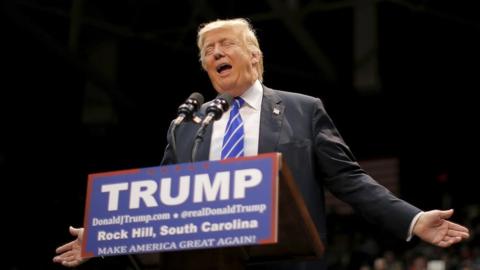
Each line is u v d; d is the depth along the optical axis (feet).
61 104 43.52
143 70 44.37
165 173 7.02
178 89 45.44
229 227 6.61
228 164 6.79
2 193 42.04
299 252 7.66
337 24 42.32
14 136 43.01
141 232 6.95
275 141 8.75
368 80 42.11
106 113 44.14
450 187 44.83
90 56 41.47
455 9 39.60
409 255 35.19
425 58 44.55
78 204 42.14
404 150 46.03
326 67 42.78
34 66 40.27
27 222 41.55
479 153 44.70
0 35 37.86
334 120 46.52
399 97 45.11
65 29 40.11
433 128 45.93
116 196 7.16
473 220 38.88
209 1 39.34
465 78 45.21
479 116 45.11
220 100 8.71
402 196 45.34
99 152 44.57
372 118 46.14
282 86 46.55
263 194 6.58
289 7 38.17
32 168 43.11
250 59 9.26
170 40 42.52
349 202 8.56
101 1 39.06
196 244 6.68
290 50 44.73
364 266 35.53
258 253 7.76
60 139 43.86
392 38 43.29
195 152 8.34
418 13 40.01
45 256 40.63
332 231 41.09
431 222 7.84
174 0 39.06
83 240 7.16
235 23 9.37
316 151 8.84
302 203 7.01
